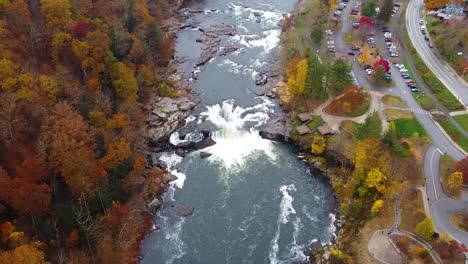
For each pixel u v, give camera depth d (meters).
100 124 123.69
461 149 135.62
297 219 124.25
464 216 114.62
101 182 116.38
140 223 122.62
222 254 115.38
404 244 108.31
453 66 171.88
